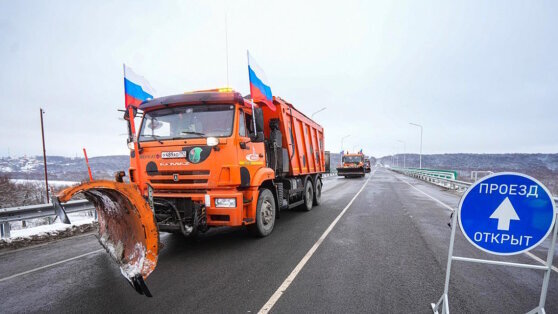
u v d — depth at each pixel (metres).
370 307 3.01
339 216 8.36
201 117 5.19
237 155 4.98
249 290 3.43
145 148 5.29
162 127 5.34
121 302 3.18
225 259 4.55
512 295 3.31
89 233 6.95
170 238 5.91
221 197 4.78
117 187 3.01
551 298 3.24
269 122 7.14
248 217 5.39
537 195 2.34
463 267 4.20
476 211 2.48
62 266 4.43
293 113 8.12
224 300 3.18
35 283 3.75
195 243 5.51
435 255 4.75
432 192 15.86
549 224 2.32
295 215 8.56
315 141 10.67
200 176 4.86
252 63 6.11
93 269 4.29
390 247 5.20
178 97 5.24
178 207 4.98
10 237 6.39
